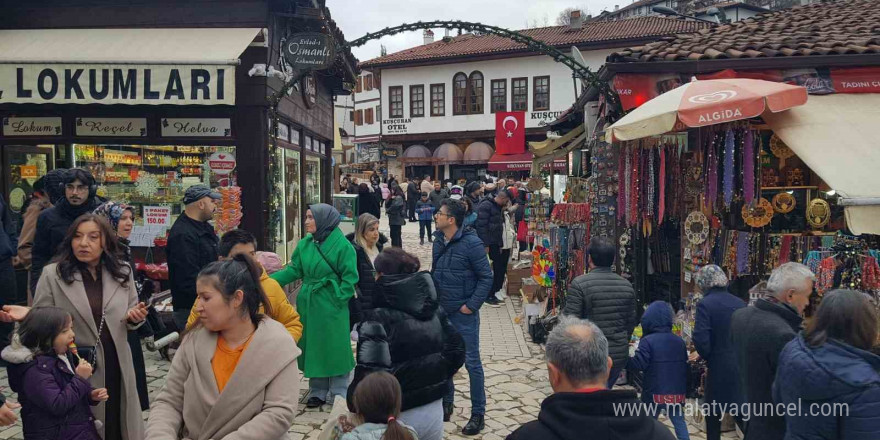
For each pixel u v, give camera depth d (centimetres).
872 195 500
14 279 589
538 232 973
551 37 3391
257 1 813
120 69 698
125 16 827
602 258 480
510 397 604
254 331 281
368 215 649
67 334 346
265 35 799
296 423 529
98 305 395
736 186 644
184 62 695
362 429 271
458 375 671
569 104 3334
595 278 474
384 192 2519
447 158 3562
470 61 3550
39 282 388
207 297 266
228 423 262
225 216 788
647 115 571
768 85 578
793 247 620
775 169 712
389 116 3784
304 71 817
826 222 648
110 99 699
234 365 272
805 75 674
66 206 490
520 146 1719
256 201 805
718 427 443
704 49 718
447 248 530
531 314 838
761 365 347
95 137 808
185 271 563
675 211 700
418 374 351
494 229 1024
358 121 4362
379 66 3744
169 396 275
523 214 1340
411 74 3712
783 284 357
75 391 342
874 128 598
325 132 1268
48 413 338
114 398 398
